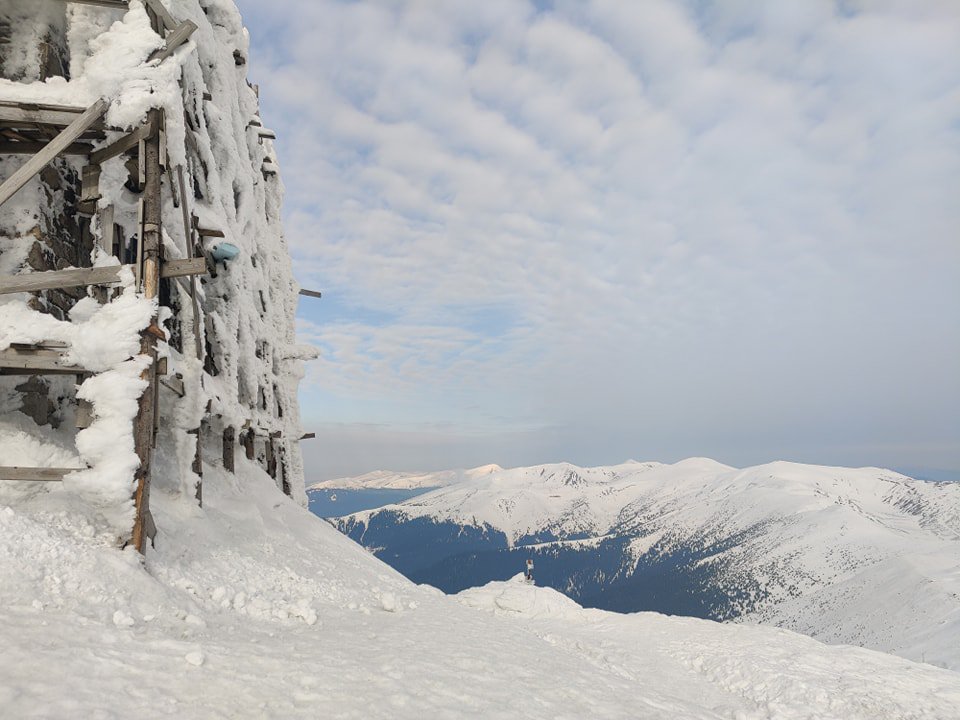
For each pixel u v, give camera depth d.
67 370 8.77
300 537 17.97
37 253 10.71
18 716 4.03
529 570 29.05
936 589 185.62
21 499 8.53
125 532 8.47
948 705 14.13
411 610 12.75
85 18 10.79
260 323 24.33
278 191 30.20
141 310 8.80
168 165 9.88
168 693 5.00
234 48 22.38
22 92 9.01
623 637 20.52
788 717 13.34
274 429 24.39
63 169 11.70
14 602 6.36
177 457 13.09
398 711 5.54
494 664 8.28
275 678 5.80
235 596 9.69
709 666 17.23
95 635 5.90
